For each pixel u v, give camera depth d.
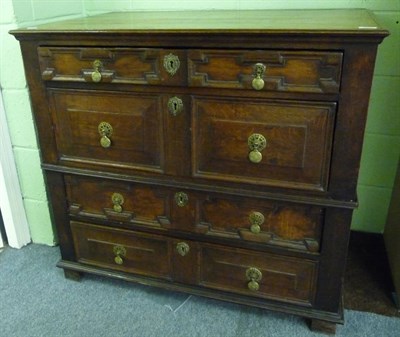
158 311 1.16
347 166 0.88
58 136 1.09
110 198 1.12
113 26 0.96
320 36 0.79
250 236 1.02
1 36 1.20
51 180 1.16
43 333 1.10
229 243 1.05
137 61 0.93
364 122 0.84
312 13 1.15
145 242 1.14
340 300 1.07
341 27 0.80
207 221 1.05
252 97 0.88
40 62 1.01
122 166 1.06
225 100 0.90
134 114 0.99
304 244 0.99
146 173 1.04
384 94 1.30
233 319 1.13
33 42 1.00
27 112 1.28
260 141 0.91
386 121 1.33
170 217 1.08
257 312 1.15
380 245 1.42
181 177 1.02
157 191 1.06
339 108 0.84
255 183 0.96
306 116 0.86
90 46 0.95
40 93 1.05
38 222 1.44
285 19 1.01
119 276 1.21
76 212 1.18
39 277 1.31
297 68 0.83
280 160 0.92
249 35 0.82
